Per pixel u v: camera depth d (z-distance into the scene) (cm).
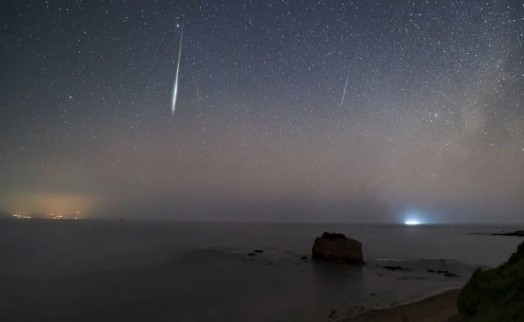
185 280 3222
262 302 2280
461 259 4997
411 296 2359
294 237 11350
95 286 2898
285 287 2845
